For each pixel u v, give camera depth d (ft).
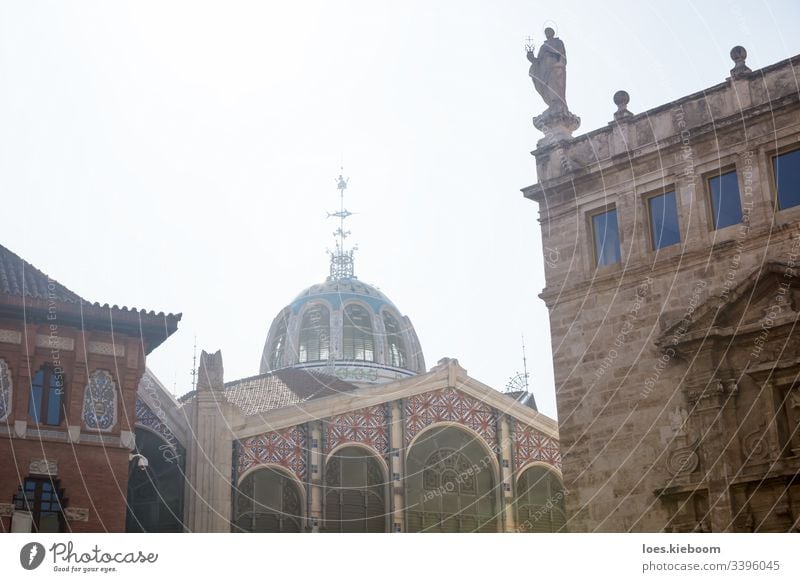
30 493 119.75
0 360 121.19
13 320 122.93
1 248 133.59
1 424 119.03
